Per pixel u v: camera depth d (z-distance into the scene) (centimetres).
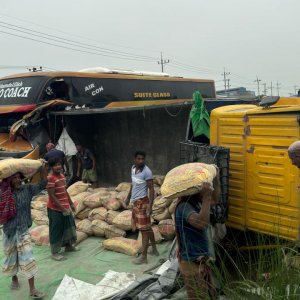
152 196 497
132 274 455
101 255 528
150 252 521
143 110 770
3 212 417
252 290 242
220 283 280
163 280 405
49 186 513
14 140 923
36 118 915
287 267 244
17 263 436
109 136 927
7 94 1019
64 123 944
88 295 419
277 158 405
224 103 812
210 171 321
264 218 424
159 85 1312
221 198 444
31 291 428
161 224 548
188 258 301
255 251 427
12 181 420
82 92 1064
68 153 923
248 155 439
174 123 796
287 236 393
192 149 506
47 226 616
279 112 400
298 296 225
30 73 1016
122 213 586
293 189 391
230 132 462
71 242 543
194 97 632
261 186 424
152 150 839
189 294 318
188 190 307
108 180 944
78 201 643
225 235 454
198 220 303
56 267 500
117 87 1169
